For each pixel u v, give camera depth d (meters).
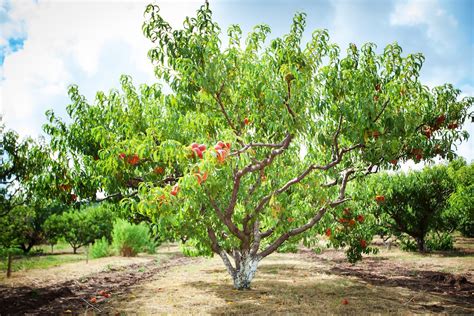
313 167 7.82
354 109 6.70
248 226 8.39
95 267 13.61
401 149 8.07
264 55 7.42
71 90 9.43
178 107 7.64
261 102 7.56
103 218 26.05
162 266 14.45
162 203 5.48
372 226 12.78
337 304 7.09
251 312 6.45
